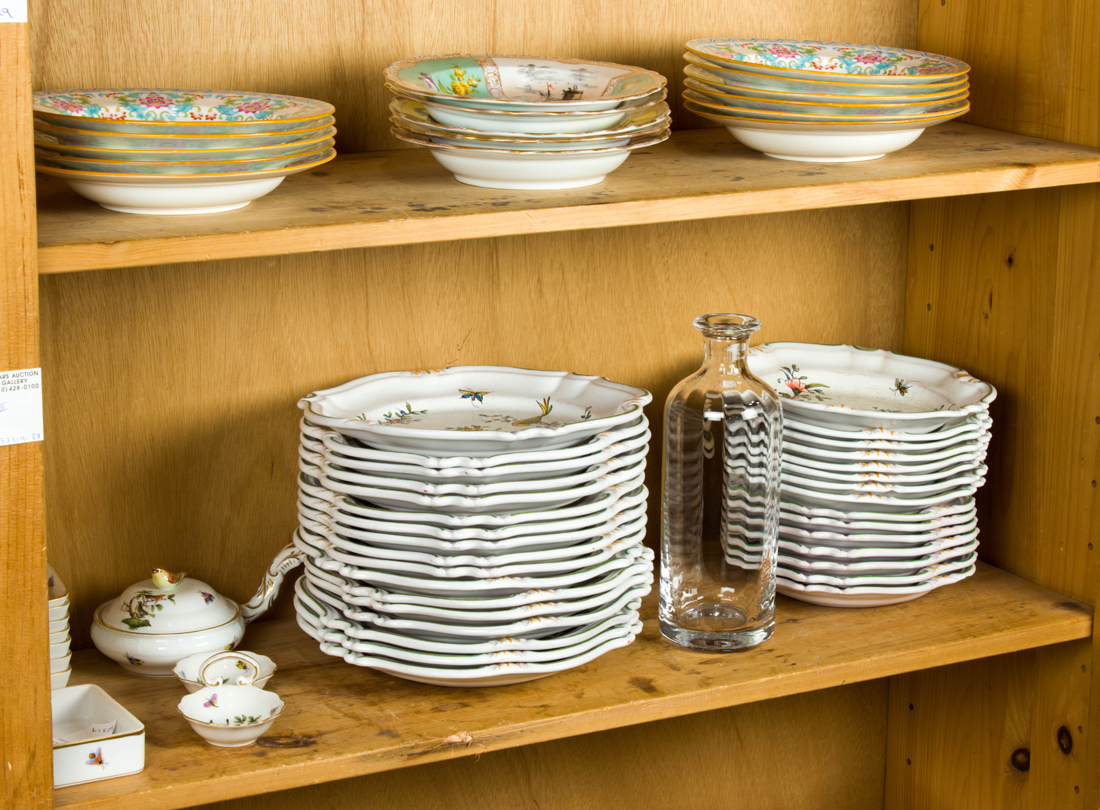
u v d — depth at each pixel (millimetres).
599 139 1038
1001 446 1471
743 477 1237
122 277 1196
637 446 1156
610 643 1152
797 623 1316
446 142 1041
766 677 1188
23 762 935
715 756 1630
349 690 1158
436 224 981
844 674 1220
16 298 863
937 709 1630
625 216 1042
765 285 1510
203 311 1240
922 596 1397
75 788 985
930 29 1499
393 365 1340
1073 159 1221
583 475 1106
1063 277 1348
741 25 1419
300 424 1252
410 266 1320
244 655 1136
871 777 1749
